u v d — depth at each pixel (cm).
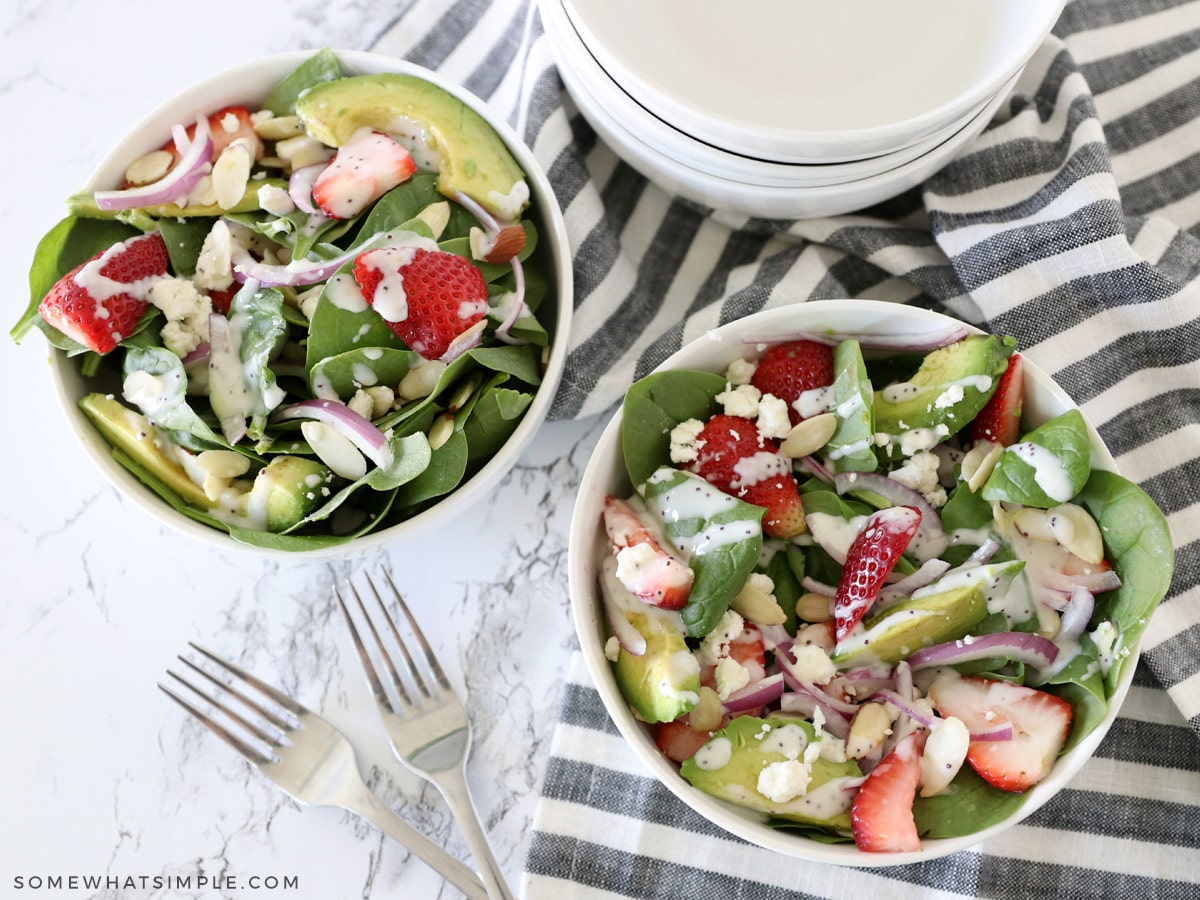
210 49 45
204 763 40
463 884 38
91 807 39
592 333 41
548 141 41
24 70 44
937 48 37
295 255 36
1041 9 36
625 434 36
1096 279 40
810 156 35
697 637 35
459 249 37
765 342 37
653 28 37
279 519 35
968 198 42
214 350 36
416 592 41
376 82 38
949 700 35
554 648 41
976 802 34
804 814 33
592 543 36
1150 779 39
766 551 37
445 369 35
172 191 37
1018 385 36
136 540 41
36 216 43
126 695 40
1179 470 40
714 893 38
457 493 36
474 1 44
